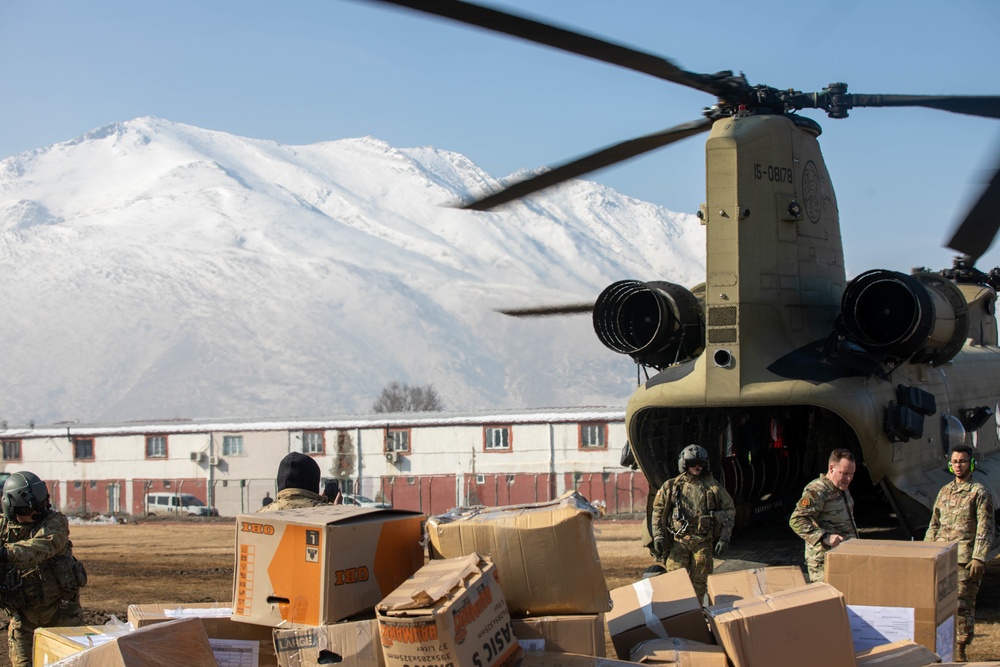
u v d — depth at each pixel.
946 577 6.43
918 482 9.94
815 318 9.91
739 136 9.37
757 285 9.33
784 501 11.38
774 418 11.05
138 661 5.45
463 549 6.13
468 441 37.56
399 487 38.25
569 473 36.09
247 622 6.19
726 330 9.18
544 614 6.01
